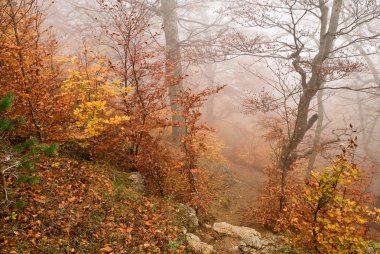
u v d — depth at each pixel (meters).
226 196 12.23
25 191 4.99
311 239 5.71
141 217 6.08
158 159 7.84
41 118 6.13
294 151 10.89
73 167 6.44
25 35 5.83
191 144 7.79
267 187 10.15
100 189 6.17
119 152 8.17
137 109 7.60
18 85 5.56
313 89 10.80
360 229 6.24
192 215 7.29
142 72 7.87
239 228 7.45
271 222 9.23
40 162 5.92
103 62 7.07
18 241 4.12
